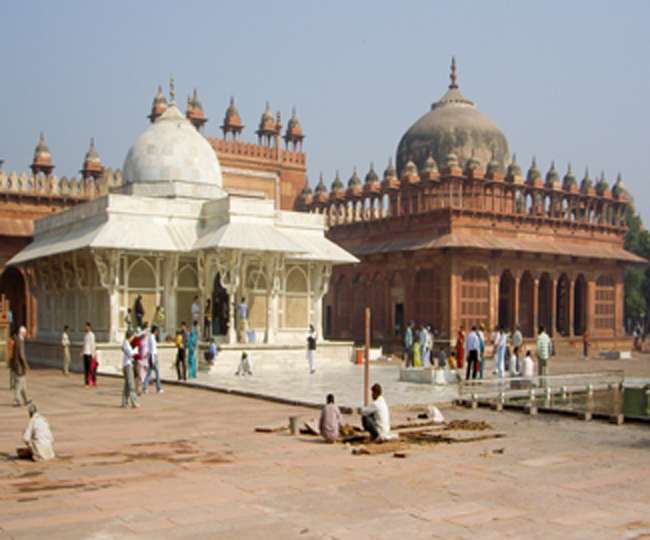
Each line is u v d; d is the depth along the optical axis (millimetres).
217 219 23781
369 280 34812
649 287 50594
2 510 6617
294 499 7070
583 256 34031
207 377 19453
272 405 14359
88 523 6230
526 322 34469
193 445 9883
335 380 18906
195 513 6555
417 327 32000
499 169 32594
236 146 40406
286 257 24562
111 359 21641
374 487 7570
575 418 13086
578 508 6863
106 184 34156
